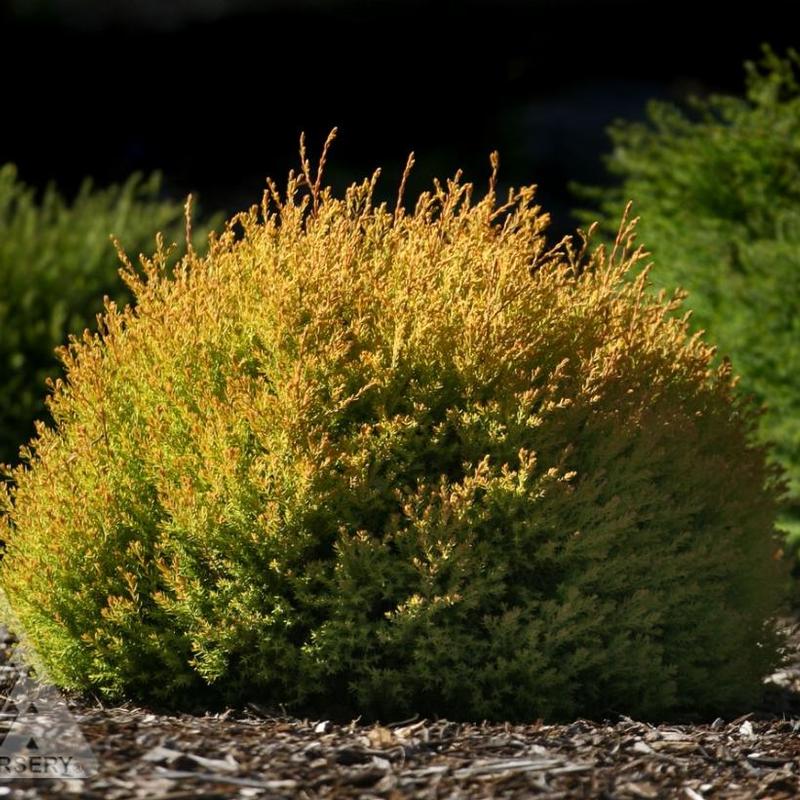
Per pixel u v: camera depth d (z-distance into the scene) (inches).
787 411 584.7
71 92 1411.2
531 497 313.6
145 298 351.6
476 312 328.8
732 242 626.5
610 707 332.8
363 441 314.5
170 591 323.0
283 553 311.6
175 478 323.6
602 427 334.0
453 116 1467.8
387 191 1400.1
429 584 308.5
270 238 352.2
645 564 329.7
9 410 660.1
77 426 338.6
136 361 341.7
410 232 353.4
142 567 326.3
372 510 318.0
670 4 1483.8
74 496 326.3
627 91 1464.1
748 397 397.1
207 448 314.8
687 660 342.0
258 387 323.3
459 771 266.2
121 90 1430.9
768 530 380.5
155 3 1419.8
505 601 321.4
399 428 316.5
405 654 313.0
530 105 1451.8
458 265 346.0
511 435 321.1
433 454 324.2
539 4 1481.3
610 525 318.0
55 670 327.9
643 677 328.8
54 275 692.1
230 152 1449.3
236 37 1445.6
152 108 1439.5
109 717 297.9
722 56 1501.0
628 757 284.4
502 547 317.1
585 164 1362.0
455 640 311.3
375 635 314.2
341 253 335.3
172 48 1438.2
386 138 1470.2
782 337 586.6
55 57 1401.3
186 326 334.3
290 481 311.6
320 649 307.9
